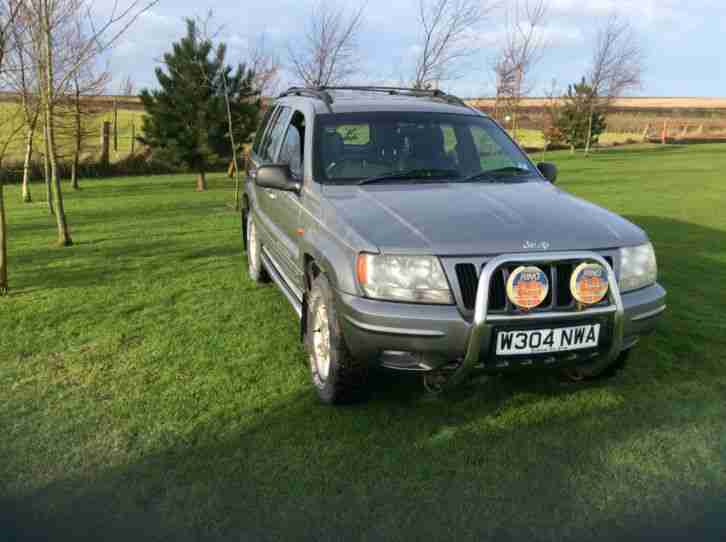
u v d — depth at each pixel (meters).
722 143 41.50
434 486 2.94
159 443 3.34
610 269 3.28
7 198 18.02
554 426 3.50
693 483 2.96
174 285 6.60
